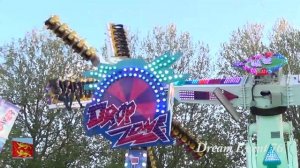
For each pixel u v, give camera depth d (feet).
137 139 64.80
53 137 116.06
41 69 115.24
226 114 115.96
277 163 64.69
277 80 66.49
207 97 69.21
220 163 114.52
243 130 114.52
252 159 65.41
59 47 117.50
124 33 70.90
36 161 110.83
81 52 69.10
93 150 117.70
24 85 114.11
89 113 66.39
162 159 114.01
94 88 67.21
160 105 64.85
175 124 69.87
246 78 68.28
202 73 118.73
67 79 69.56
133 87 65.92
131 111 65.36
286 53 114.32
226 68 117.60
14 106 72.18
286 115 112.47
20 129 112.37
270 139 65.67
